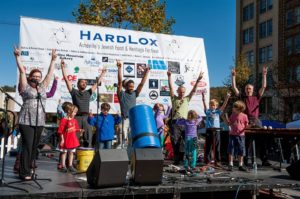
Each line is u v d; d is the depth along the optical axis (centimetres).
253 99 796
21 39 866
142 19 1634
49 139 1023
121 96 769
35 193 451
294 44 3022
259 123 783
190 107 993
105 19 1612
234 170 726
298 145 895
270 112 3052
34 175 529
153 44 978
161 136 856
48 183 519
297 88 2830
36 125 518
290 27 3062
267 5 3381
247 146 805
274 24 3247
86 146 750
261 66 3425
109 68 929
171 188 512
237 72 3106
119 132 781
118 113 923
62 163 662
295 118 1850
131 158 533
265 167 777
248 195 584
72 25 910
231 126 748
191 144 720
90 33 923
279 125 1633
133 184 509
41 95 549
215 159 783
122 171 487
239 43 3744
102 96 915
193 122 733
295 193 775
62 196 461
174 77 988
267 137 772
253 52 3541
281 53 3141
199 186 528
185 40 1012
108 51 934
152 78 965
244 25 3700
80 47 911
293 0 3045
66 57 897
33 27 877
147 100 955
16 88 839
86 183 518
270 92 3083
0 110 524
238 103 742
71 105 684
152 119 624
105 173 475
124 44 950
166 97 973
